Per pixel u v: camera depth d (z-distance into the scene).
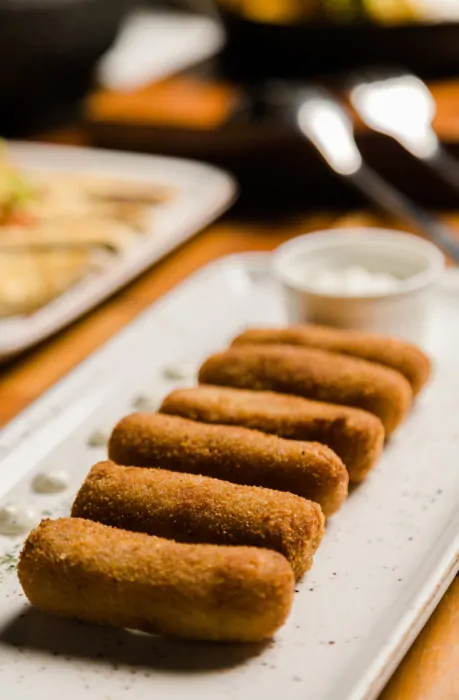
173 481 0.49
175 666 0.45
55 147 0.89
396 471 0.53
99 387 0.59
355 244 0.66
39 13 0.89
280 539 0.47
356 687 0.43
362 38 0.91
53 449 0.55
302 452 0.51
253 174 0.85
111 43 0.99
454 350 0.62
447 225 0.78
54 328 0.64
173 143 0.87
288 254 0.65
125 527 0.48
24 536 0.51
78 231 0.74
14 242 0.72
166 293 0.71
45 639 0.46
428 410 0.57
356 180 0.75
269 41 0.92
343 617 0.46
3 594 0.48
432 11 0.96
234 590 0.45
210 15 1.40
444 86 0.94
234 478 0.51
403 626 0.45
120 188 0.80
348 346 0.59
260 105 0.84
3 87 0.94
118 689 0.44
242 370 0.57
